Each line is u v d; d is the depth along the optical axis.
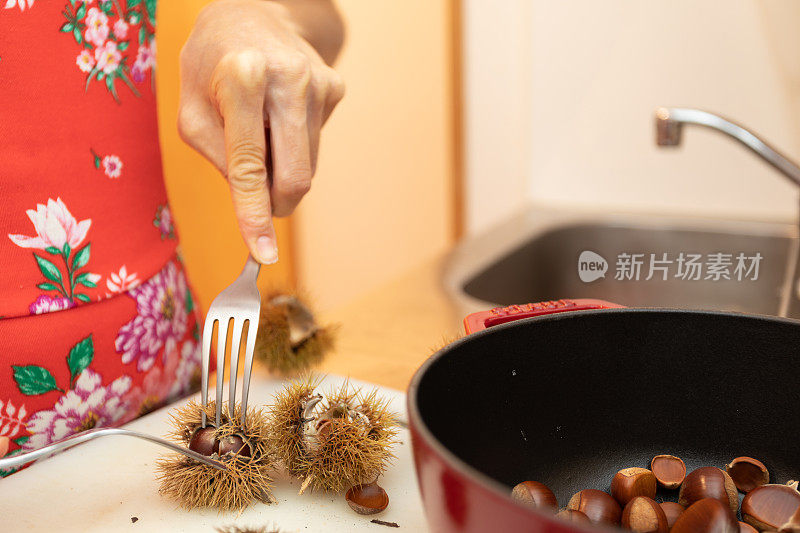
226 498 0.61
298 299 0.81
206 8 0.75
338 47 0.87
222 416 0.64
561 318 0.60
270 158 0.73
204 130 0.74
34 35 0.69
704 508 0.53
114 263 0.75
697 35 1.44
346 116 1.82
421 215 1.77
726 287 1.36
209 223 1.72
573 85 1.56
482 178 1.69
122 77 0.76
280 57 0.69
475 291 1.21
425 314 1.01
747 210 1.48
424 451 0.48
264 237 0.69
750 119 1.44
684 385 0.61
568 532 0.44
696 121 1.01
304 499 0.63
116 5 0.74
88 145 0.73
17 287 0.70
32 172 0.70
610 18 1.49
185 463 0.62
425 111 1.69
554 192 1.64
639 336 0.61
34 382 0.71
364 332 0.95
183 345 0.83
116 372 0.76
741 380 0.60
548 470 0.61
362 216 1.87
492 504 0.45
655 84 1.49
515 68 1.59
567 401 0.61
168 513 0.62
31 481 0.66
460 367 0.56
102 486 0.65
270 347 0.78
